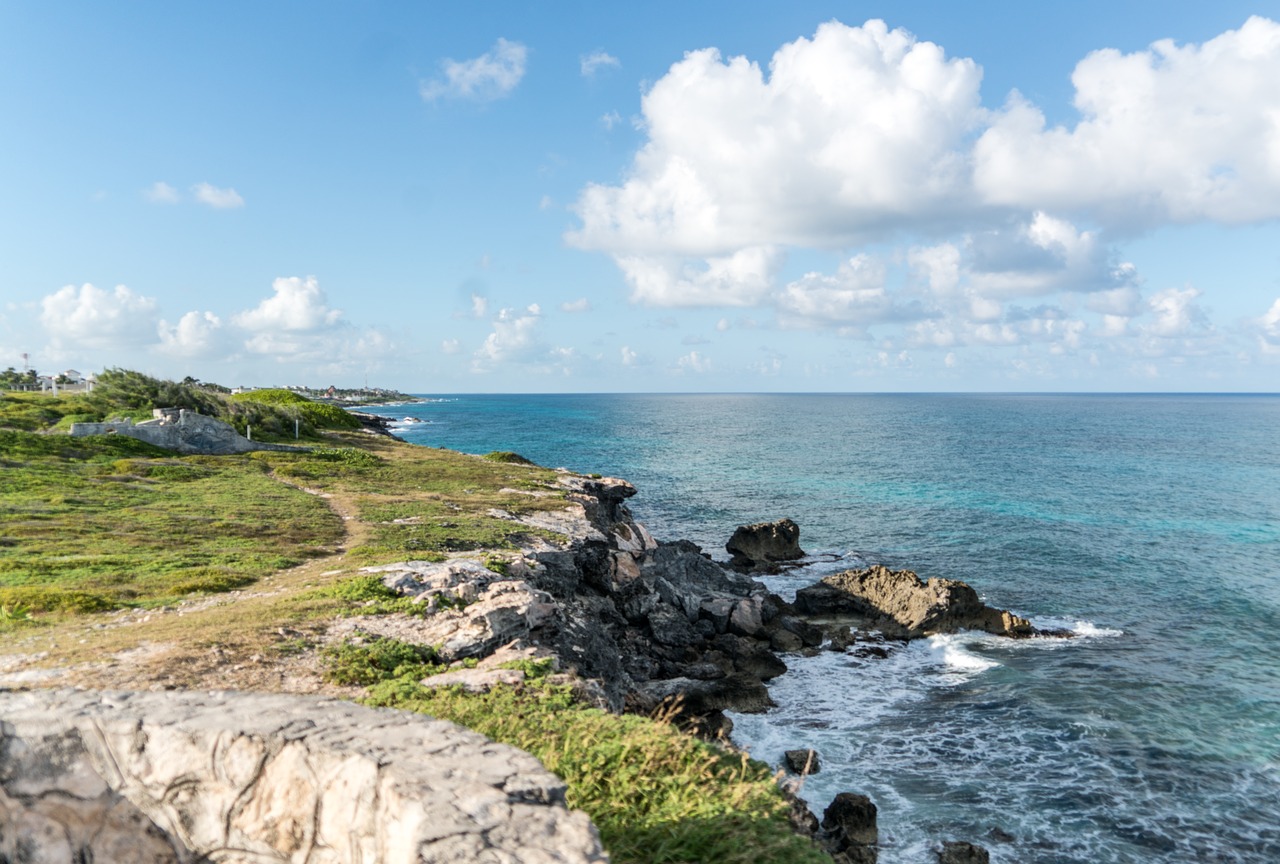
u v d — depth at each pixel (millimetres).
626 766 10180
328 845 5828
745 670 35719
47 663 16953
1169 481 100125
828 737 29359
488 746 6391
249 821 6098
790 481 100750
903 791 25547
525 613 21109
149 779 6273
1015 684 34250
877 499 85625
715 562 56656
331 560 32469
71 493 44156
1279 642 39438
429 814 5320
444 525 40906
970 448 150000
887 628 42250
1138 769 26812
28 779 6102
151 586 26281
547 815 5539
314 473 60031
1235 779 26156
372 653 17625
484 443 157250
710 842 8594
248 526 38500
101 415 70750
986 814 24250
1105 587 50000
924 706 32156
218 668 16562
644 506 82062
